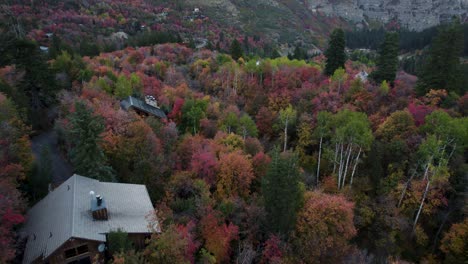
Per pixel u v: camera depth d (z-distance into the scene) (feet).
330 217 121.90
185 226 106.11
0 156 98.48
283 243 116.98
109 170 123.44
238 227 116.37
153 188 127.54
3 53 196.95
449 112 182.70
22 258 85.20
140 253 84.58
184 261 86.43
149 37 373.20
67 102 168.96
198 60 289.33
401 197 152.46
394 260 138.00
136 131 141.59
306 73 259.39
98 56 292.81
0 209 79.71
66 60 229.25
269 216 119.65
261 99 230.07
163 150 150.20
